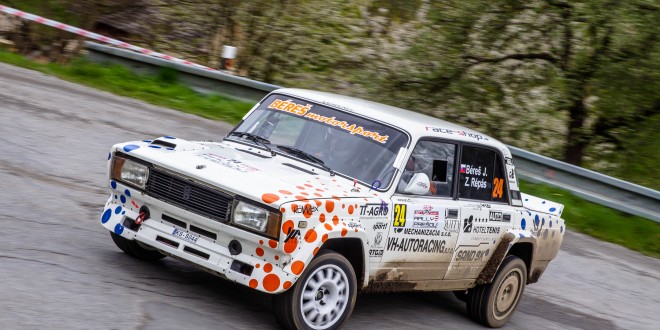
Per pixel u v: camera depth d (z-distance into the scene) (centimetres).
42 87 1501
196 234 643
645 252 1293
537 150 1911
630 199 1408
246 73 2120
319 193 637
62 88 1540
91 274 675
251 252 617
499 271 828
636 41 1689
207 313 649
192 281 728
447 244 747
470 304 832
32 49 2078
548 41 1861
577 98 1816
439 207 733
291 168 696
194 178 640
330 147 724
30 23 2059
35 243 728
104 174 1065
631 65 1709
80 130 1249
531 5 1805
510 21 1841
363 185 691
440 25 1866
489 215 792
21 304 575
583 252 1212
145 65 1781
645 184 1897
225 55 1991
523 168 1477
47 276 645
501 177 827
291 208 602
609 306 993
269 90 1709
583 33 1794
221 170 649
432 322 798
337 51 2095
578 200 1434
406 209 697
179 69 1759
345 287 655
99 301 615
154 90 1684
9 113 1240
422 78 1877
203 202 634
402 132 729
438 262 748
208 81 1747
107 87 1645
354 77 1995
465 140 782
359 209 654
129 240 732
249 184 626
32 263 669
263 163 696
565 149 1936
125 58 1786
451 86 1881
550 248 895
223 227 618
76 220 839
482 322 834
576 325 895
